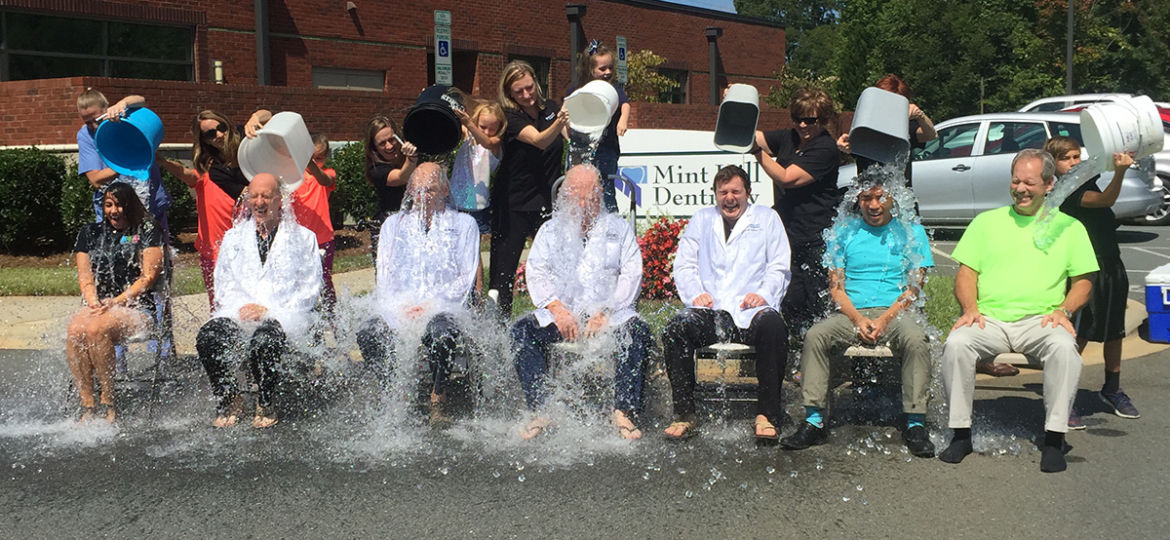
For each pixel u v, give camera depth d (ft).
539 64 75.61
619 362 17.16
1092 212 17.81
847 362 18.44
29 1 48.75
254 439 17.03
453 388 18.93
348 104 53.93
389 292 18.93
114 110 19.77
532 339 17.56
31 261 39.24
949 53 94.89
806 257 19.66
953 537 12.50
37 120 43.27
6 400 19.75
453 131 19.35
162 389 20.48
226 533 12.90
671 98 87.20
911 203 17.76
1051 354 15.39
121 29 52.49
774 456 15.87
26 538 12.77
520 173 20.72
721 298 17.95
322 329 19.43
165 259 21.12
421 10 66.23
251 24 56.95
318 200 21.31
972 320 16.20
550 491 14.32
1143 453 15.66
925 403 16.17
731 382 20.03
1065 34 107.55
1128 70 122.52
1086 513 13.21
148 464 15.69
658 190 29.86
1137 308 26.43
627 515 13.38
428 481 14.79
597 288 18.07
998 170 42.04
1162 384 19.90
